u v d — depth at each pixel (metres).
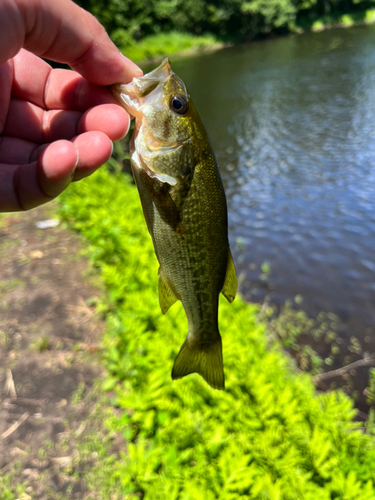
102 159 0.22
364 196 1.21
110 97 0.25
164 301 0.26
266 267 0.89
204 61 4.24
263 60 4.00
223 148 1.79
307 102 2.42
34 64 0.25
